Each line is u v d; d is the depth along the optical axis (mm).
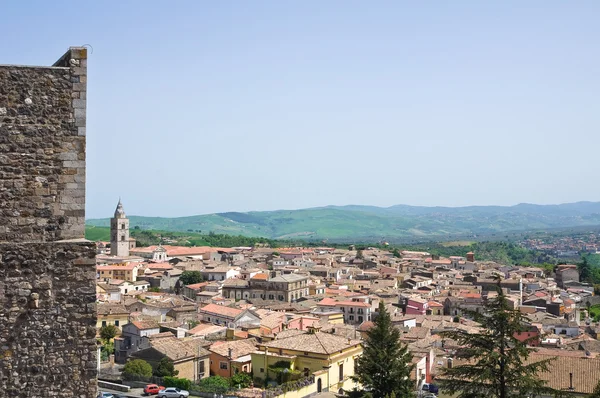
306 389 104750
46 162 21828
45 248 21406
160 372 117875
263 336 137000
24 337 21141
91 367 21641
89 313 21703
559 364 82250
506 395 47125
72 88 22188
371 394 92562
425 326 177750
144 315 174125
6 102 21438
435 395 105188
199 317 188000
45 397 21203
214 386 110250
